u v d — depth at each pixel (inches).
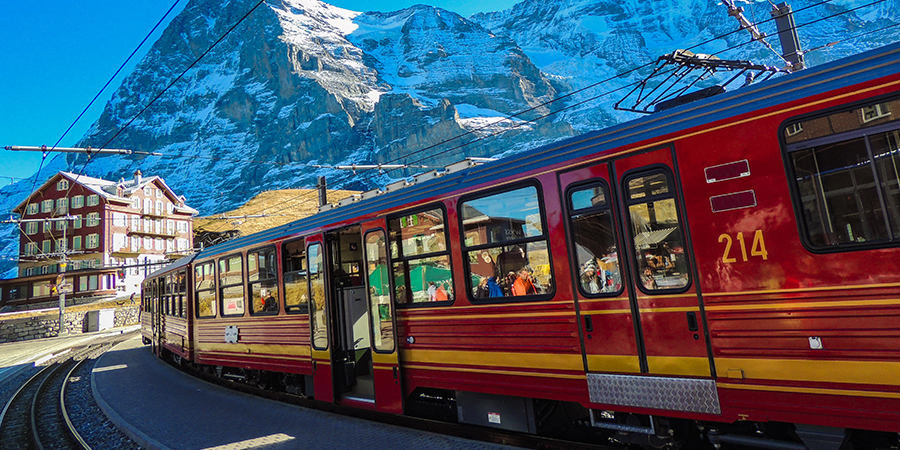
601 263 202.8
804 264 158.4
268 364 380.5
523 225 228.7
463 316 250.1
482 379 242.2
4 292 2474.2
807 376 156.9
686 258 181.6
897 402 141.9
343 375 323.6
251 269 407.2
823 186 157.8
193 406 396.5
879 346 145.1
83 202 2554.1
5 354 1161.4
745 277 168.9
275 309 375.2
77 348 1170.6
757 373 165.6
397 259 284.4
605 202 202.5
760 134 169.2
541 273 221.8
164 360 701.9
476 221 246.7
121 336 1386.6
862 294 148.5
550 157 223.6
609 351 198.7
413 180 308.7
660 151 189.6
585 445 215.3
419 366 270.7
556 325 215.2
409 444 249.4
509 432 252.7
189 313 505.7
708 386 174.9
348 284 342.3
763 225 166.2
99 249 2486.5
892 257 144.6
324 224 331.9
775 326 162.9
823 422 154.0
